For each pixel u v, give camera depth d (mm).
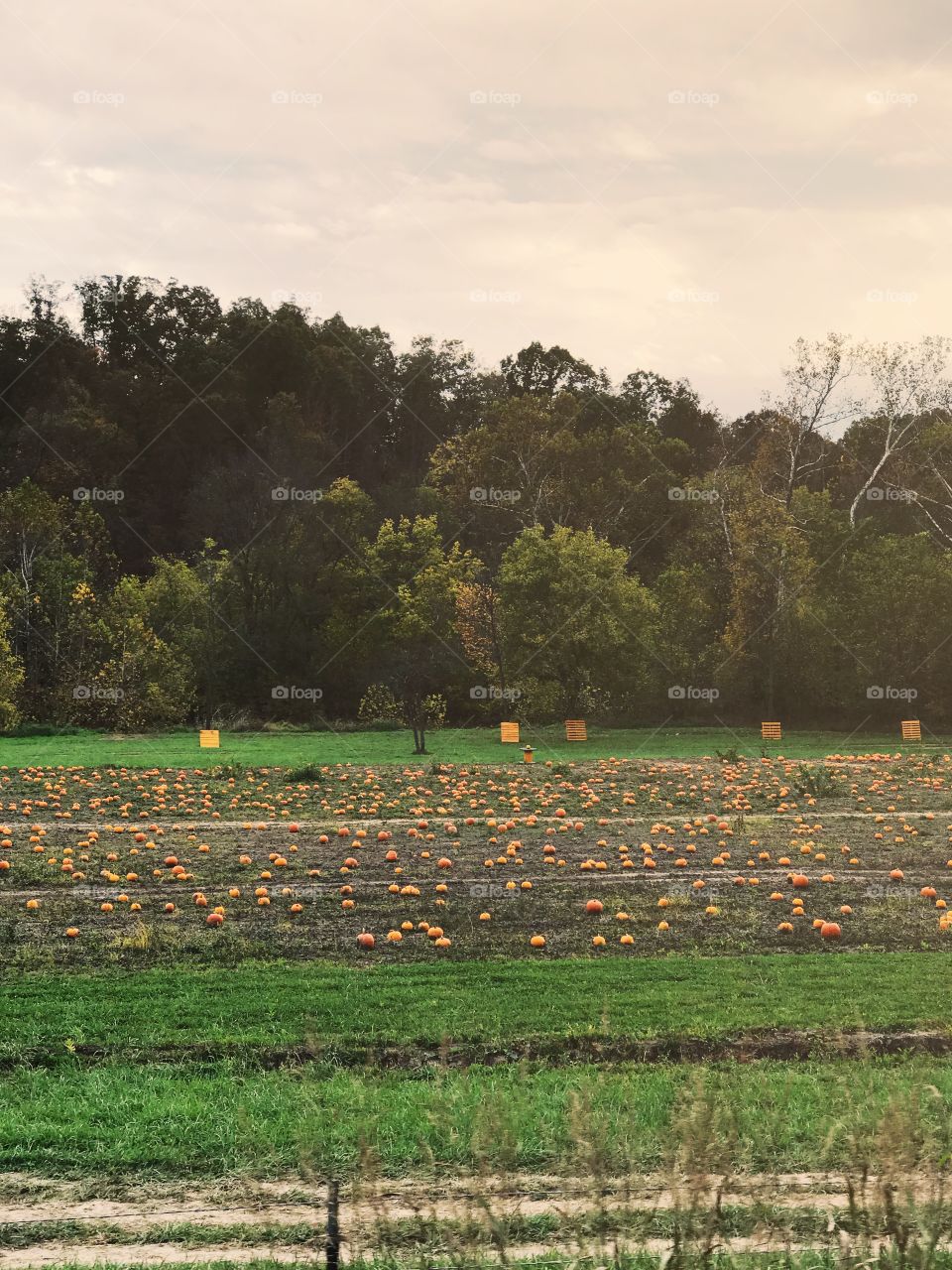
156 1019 12672
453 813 27766
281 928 16812
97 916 17453
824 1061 11344
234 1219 8117
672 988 13742
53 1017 12727
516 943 16125
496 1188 7320
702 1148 6352
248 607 62250
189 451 82625
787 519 60250
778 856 22250
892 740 49406
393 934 16203
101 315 90312
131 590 57438
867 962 14938
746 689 57219
